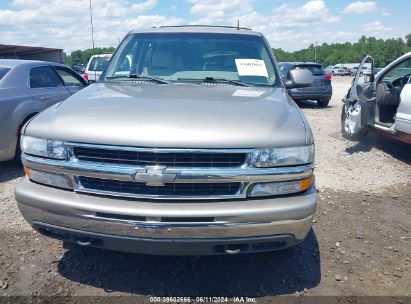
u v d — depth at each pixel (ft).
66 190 8.20
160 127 7.66
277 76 11.93
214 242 7.75
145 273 9.49
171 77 11.89
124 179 7.65
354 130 21.88
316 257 10.35
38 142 8.27
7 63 17.92
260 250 8.15
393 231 11.96
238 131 7.72
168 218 7.59
